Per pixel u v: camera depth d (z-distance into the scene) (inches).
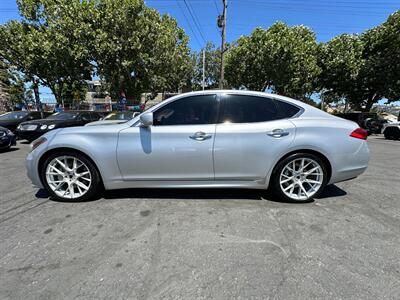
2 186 181.5
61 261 94.7
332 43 887.1
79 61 611.2
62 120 400.5
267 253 99.9
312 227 120.3
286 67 794.2
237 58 882.1
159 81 705.0
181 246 104.3
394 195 164.6
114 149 141.2
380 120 744.3
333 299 76.8
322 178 146.3
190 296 78.1
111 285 82.5
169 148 139.8
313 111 149.5
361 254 99.5
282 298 77.4
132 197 155.4
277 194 147.9
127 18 580.4
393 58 777.6
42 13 667.4
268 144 140.6
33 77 786.2
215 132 139.4
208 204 145.4
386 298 77.2
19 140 450.9
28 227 120.0
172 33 724.0
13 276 86.6
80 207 141.8
